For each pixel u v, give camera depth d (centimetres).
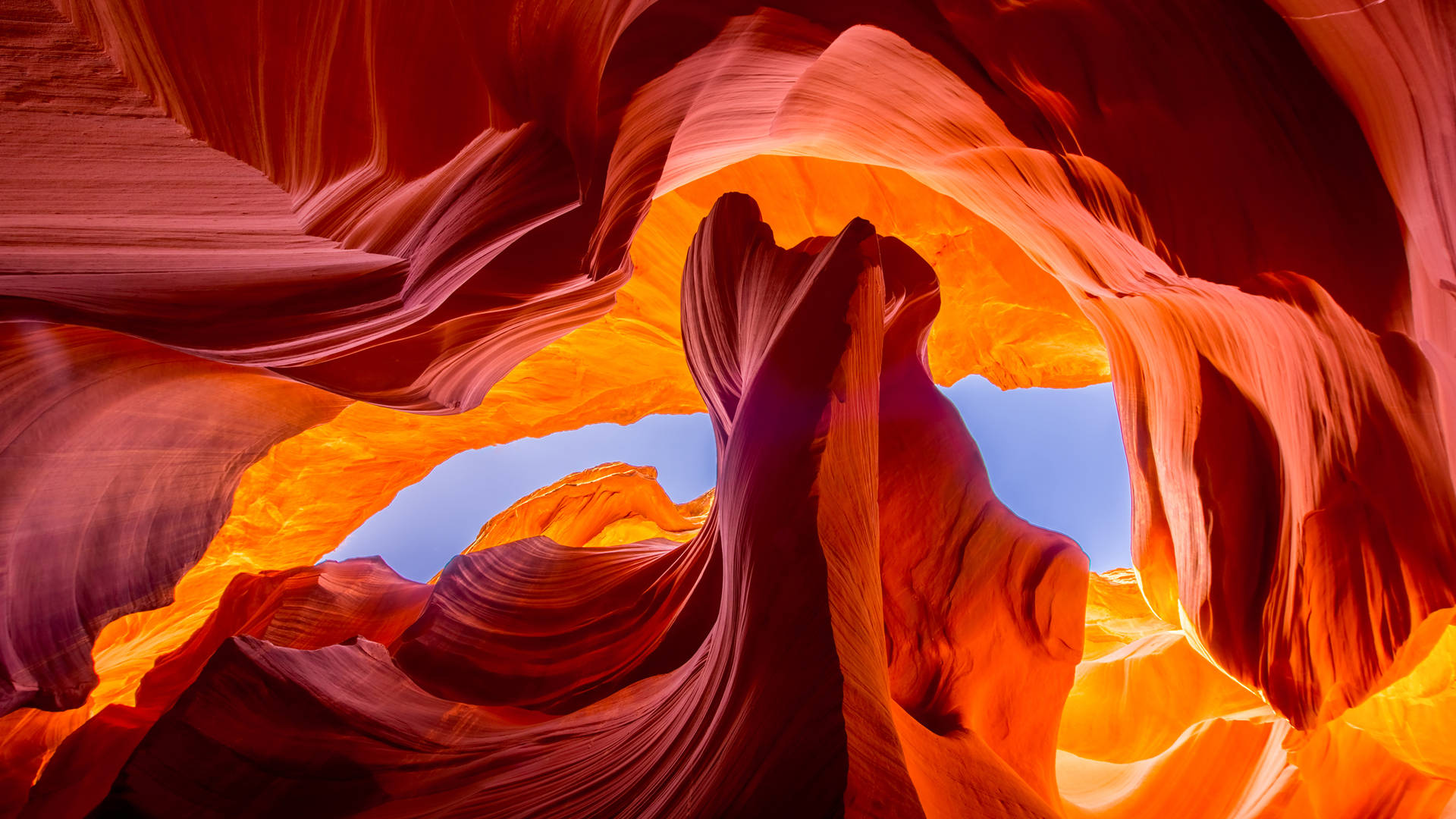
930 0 462
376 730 466
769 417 423
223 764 406
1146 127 430
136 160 214
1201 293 505
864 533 401
